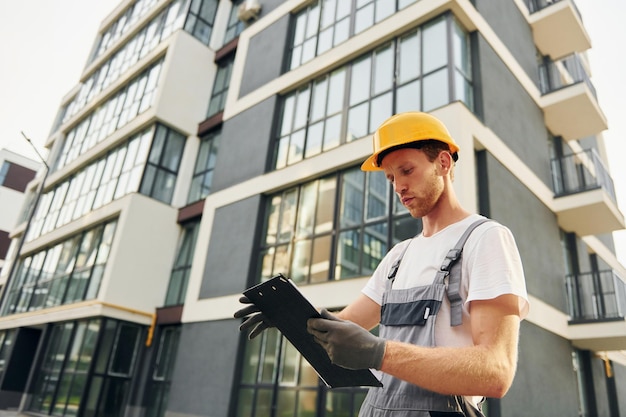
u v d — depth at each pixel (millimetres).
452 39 7633
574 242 9820
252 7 13039
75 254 13258
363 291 1606
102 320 10523
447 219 1372
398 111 7902
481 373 902
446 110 6945
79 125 18422
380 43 8883
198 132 13305
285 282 1044
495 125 7809
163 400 10031
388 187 7535
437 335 1127
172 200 12578
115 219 12070
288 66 11211
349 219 7957
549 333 7492
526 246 7602
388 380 1164
